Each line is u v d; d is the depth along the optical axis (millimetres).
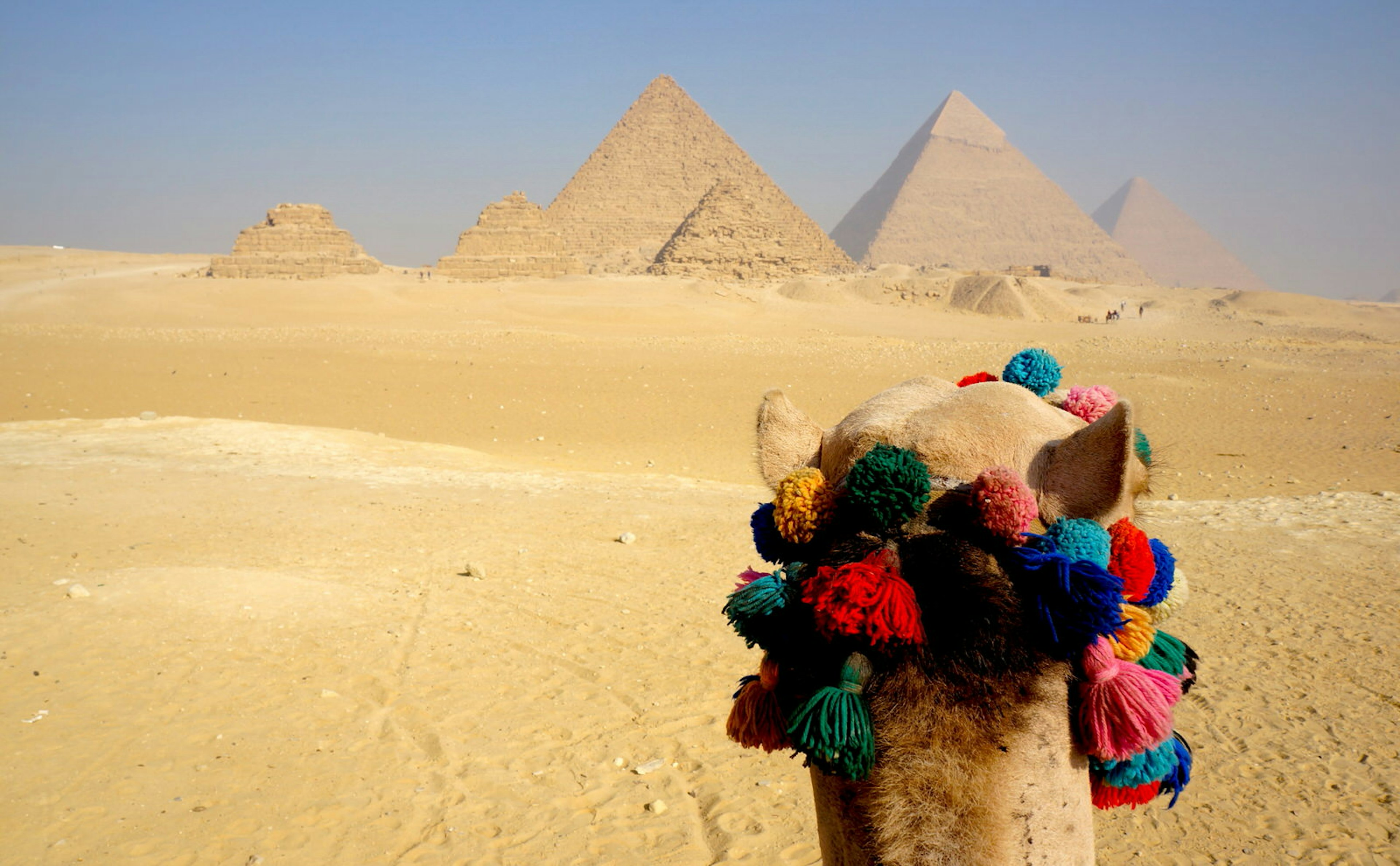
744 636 2506
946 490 2389
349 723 7320
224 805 6148
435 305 104312
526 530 13781
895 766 2195
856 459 2568
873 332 96500
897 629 2121
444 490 17359
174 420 24062
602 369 42875
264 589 9859
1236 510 16609
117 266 192875
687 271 198375
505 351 49406
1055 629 2166
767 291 149625
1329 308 157125
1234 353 52531
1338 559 12695
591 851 5730
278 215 193125
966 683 2182
